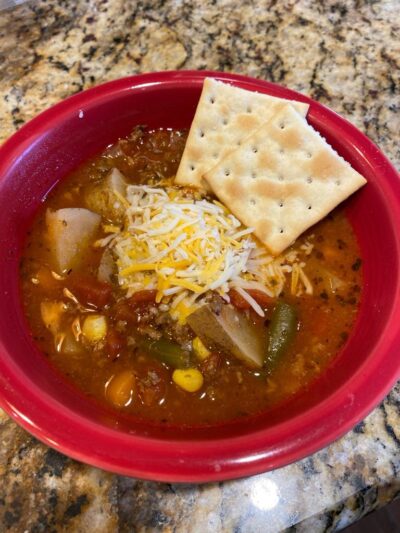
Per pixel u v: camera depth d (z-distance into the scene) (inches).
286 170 7.8
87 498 6.4
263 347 7.4
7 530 6.2
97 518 6.3
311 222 7.6
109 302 7.7
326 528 6.4
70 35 11.5
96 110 8.4
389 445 6.8
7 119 10.1
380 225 7.4
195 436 6.1
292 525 6.2
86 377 7.2
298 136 7.7
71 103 8.2
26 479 6.5
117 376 7.2
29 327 7.5
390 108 10.2
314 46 11.2
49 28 11.7
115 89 8.4
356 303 7.7
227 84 8.4
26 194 8.1
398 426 6.9
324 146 7.7
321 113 8.1
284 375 7.2
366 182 7.6
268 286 7.8
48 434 5.4
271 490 6.4
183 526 6.2
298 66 10.9
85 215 8.2
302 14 11.8
